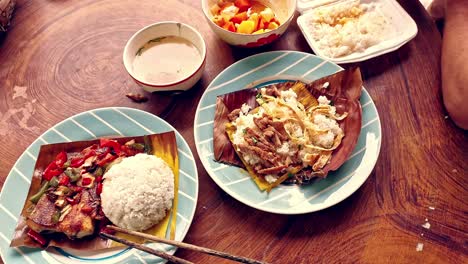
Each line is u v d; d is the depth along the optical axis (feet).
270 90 1.67
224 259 1.41
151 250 1.32
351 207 1.48
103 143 1.58
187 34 1.73
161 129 1.60
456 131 1.61
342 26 1.88
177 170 1.52
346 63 1.77
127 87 1.77
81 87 1.78
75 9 1.97
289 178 1.52
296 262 1.40
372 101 1.61
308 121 1.60
